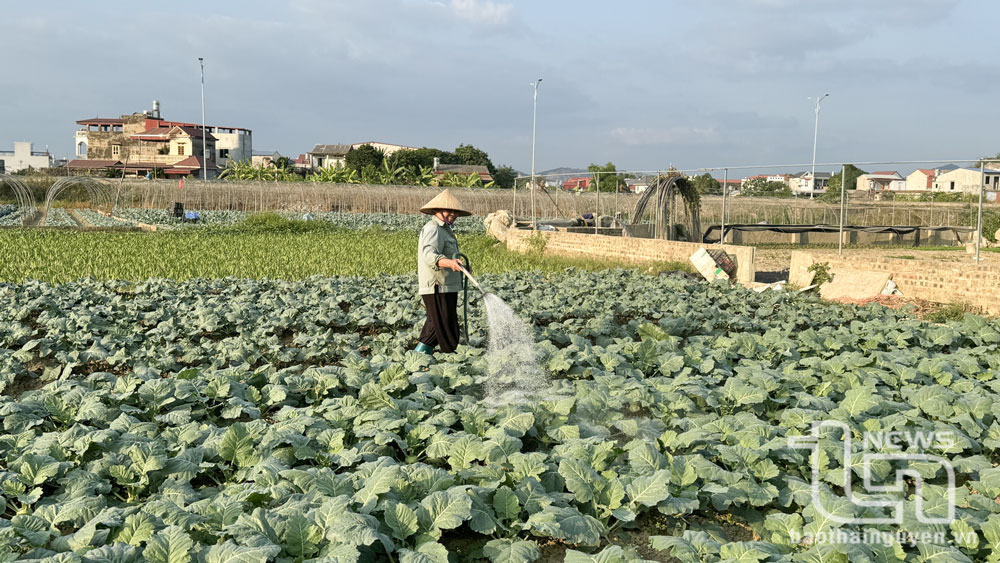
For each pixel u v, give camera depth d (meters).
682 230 30.39
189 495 4.63
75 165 81.69
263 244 25.91
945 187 59.69
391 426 5.58
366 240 29.00
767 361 8.33
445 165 100.25
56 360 8.74
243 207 53.12
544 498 4.45
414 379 7.12
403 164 92.62
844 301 14.99
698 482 5.02
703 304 13.09
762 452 5.24
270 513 4.11
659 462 5.03
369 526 3.88
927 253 28.86
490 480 4.68
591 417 6.26
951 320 12.43
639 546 4.45
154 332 9.67
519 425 5.63
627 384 6.94
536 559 4.04
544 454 4.96
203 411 6.33
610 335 10.37
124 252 21.38
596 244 23.42
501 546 4.05
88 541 3.86
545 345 8.60
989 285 13.81
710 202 41.53
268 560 3.77
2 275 16.12
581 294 14.50
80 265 18.17
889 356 8.40
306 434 5.62
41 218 43.00
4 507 4.39
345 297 12.82
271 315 10.88
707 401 6.68
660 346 8.55
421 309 12.07
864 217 42.03
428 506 4.19
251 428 5.48
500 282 15.41
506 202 54.72
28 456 4.84
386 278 15.94
